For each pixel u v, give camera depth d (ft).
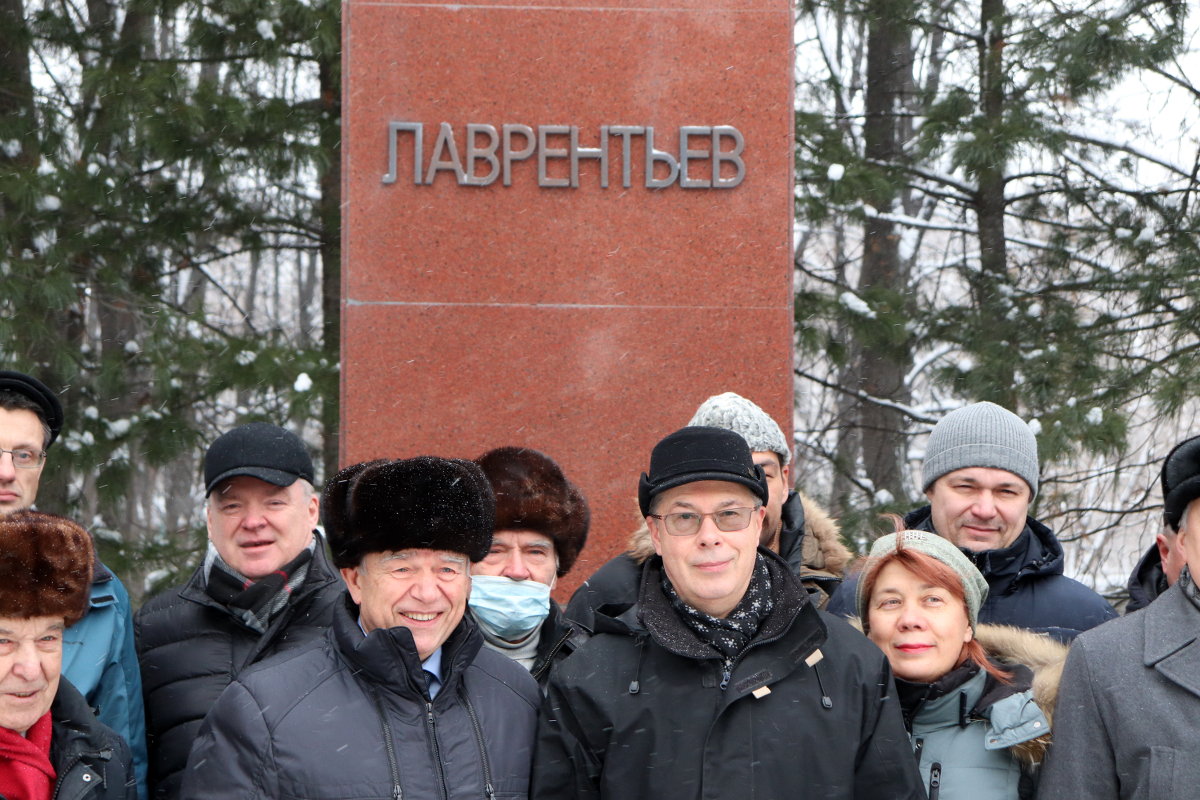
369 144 17.98
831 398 47.44
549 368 18.04
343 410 17.88
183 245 27.89
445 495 9.10
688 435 9.43
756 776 8.94
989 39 30.66
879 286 31.73
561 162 18.15
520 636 11.08
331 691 8.86
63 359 24.88
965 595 9.93
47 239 26.35
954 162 27.12
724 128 18.30
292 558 11.20
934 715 9.81
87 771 9.32
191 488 52.65
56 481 25.82
